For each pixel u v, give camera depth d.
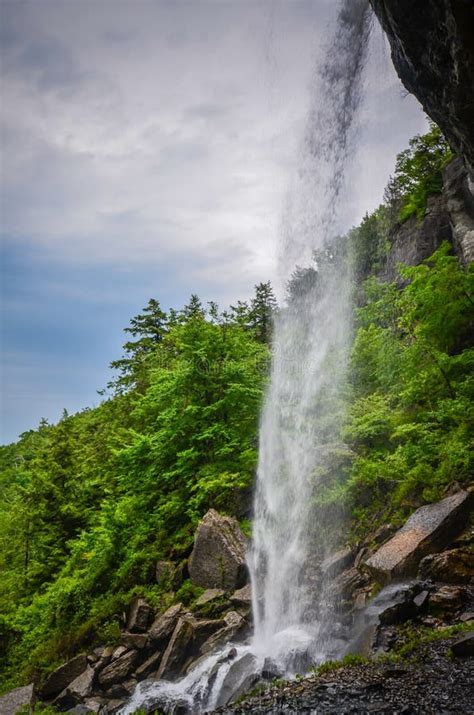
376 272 30.67
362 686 6.82
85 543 18.59
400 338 20.91
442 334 15.95
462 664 6.84
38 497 22.83
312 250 23.61
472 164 9.88
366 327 24.94
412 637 8.09
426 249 25.89
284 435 17.41
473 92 8.28
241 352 20.39
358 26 15.97
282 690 7.41
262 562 14.13
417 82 9.54
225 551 14.22
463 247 21.69
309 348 23.50
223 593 13.54
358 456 14.81
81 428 34.09
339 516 13.92
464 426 12.95
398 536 11.04
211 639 11.97
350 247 31.84
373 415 15.66
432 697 6.16
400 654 7.61
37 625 17.92
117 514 18.17
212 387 18.77
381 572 10.20
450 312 15.75
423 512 11.45
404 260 26.92
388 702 6.23
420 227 26.69
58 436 24.77
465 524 10.91
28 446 58.03
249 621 12.43
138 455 19.31
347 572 11.73
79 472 24.34
